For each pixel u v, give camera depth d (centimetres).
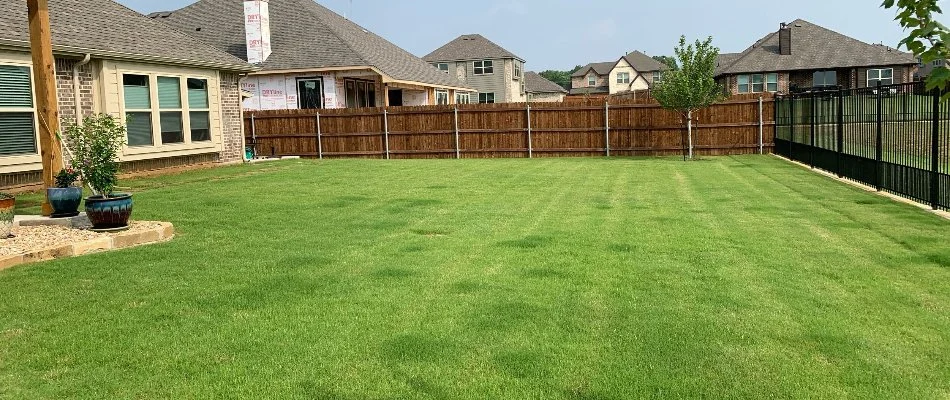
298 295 501
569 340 405
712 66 1925
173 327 432
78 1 1434
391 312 459
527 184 1255
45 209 816
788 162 1736
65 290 516
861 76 3994
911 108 994
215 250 660
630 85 7269
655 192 1132
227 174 1438
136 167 1388
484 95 5206
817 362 370
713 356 379
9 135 1095
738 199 1036
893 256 622
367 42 2828
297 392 338
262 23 2423
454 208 941
